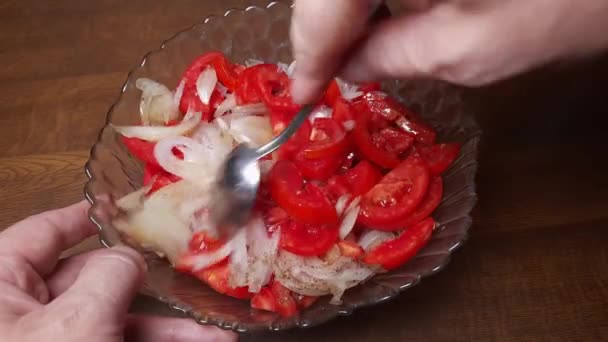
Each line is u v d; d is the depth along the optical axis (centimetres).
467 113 57
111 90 63
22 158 60
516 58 39
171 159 54
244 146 53
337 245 52
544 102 60
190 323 50
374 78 44
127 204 52
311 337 52
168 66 60
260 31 62
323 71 43
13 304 45
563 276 54
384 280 51
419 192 52
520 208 56
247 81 57
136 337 50
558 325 53
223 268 51
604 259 55
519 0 37
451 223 52
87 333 42
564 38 38
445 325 53
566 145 59
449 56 39
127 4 68
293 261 51
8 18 68
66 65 65
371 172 54
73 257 52
